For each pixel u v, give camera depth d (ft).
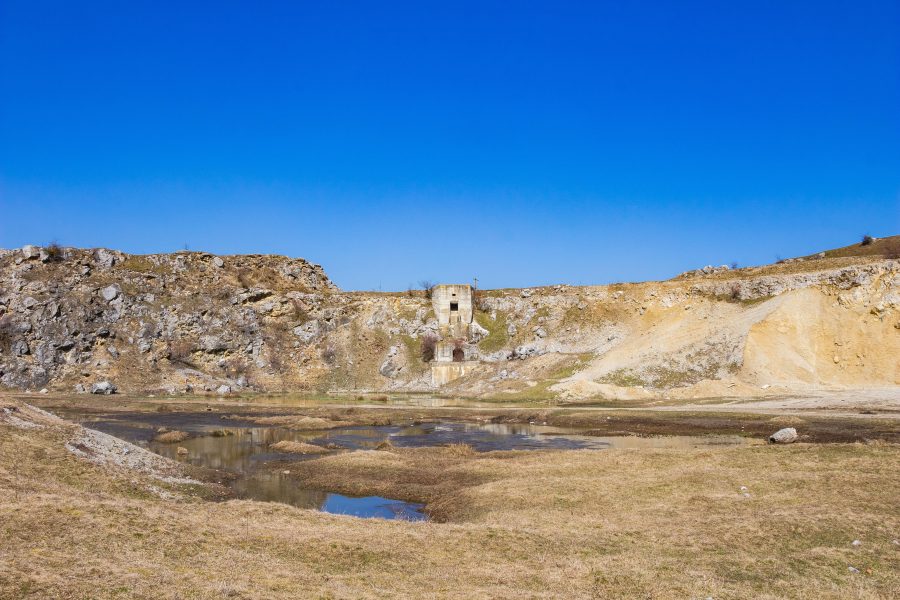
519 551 73.92
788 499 95.86
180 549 65.46
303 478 138.00
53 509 70.59
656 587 61.62
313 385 411.95
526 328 439.63
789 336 308.40
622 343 367.86
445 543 76.07
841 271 326.03
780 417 207.51
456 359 426.51
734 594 59.93
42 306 378.53
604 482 113.29
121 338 392.47
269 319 442.91
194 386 378.12
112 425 228.63
